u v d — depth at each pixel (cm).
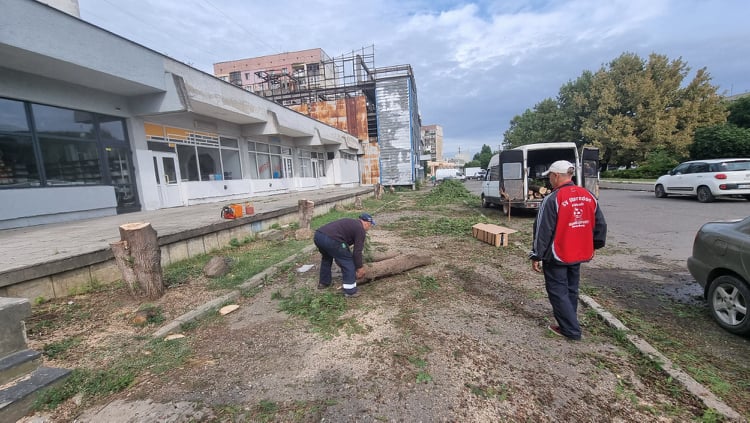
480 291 459
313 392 250
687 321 357
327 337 334
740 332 319
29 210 786
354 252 441
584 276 514
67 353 308
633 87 2944
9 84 762
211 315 397
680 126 2925
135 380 271
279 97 3344
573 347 308
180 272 536
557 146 1066
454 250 702
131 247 416
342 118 3173
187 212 976
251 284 492
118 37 856
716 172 1251
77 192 890
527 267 574
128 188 1045
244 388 257
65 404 245
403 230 970
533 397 240
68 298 425
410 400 238
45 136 838
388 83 3030
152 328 360
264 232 851
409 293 453
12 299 285
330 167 2700
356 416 223
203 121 1344
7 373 258
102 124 977
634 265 562
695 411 225
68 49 737
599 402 234
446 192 2016
